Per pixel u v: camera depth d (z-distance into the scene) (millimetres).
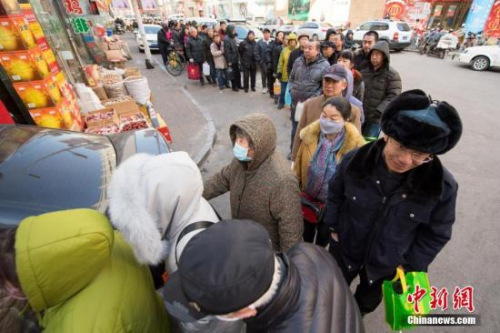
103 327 722
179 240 941
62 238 666
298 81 3732
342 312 812
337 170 1478
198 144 4602
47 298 717
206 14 39781
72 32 5762
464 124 5395
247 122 1308
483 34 13641
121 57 8125
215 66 7871
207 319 758
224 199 3328
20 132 1970
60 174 1709
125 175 931
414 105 896
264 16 28531
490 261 2467
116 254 920
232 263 584
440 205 1167
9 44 2588
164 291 770
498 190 3447
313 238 2348
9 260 669
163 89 8148
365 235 1410
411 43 16156
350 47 9453
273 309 682
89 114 3549
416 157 963
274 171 1410
